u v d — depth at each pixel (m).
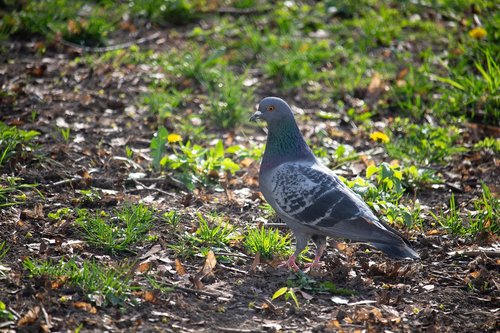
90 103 12.94
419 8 17.45
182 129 12.28
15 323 6.66
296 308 7.36
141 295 7.34
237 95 13.07
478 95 13.14
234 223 9.37
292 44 15.45
